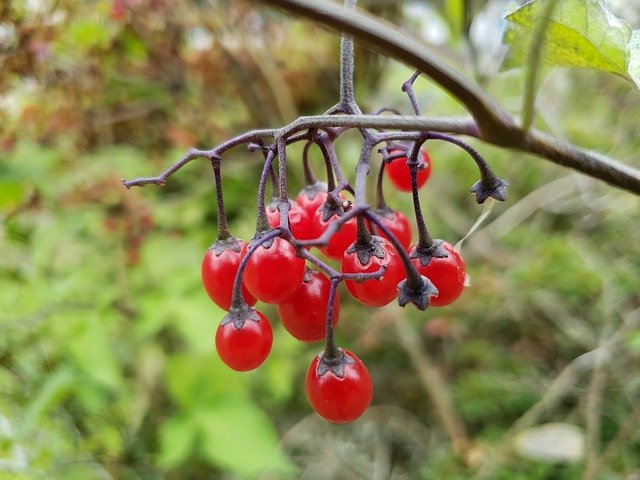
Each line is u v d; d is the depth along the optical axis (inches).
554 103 12.3
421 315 12.1
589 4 3.8
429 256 4.2
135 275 9.7
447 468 9.7
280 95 11.4
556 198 11.7
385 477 10.7
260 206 3.9
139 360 9.6
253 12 10.7
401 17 11.3
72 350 8.1
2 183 8.7
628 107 11.0
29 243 9.9
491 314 11.7
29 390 8.8
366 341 11.0
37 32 8.3
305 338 4.2
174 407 10.5
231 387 9.1
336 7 2.8
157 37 10.2
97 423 9.5
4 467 7.6
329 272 3.7
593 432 8.6
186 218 10.7
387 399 11.9
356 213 3.6
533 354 11.5
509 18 4.0
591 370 10.3
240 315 4.1
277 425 11.6
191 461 10.3
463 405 10.7
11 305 8.8
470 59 10.9
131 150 10.7
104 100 10.7
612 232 11.7
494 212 13.0
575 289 11.0
